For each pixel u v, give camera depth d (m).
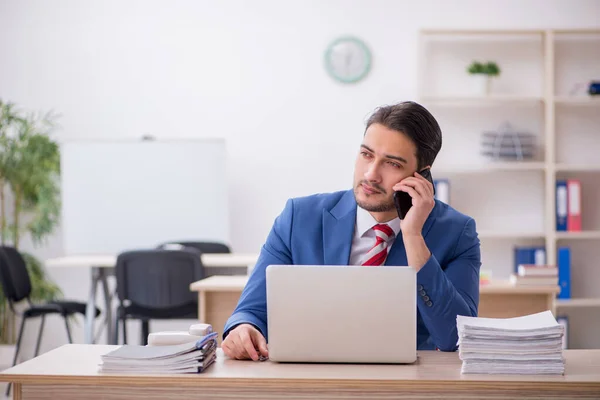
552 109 5.57
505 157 5.70
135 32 5.96
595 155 5.85
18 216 5.88
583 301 5.47
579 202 5.57
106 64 5.96
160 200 5.71
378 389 1.68
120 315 4.73
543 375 1.71
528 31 5.60
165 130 5.96
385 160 2.00
